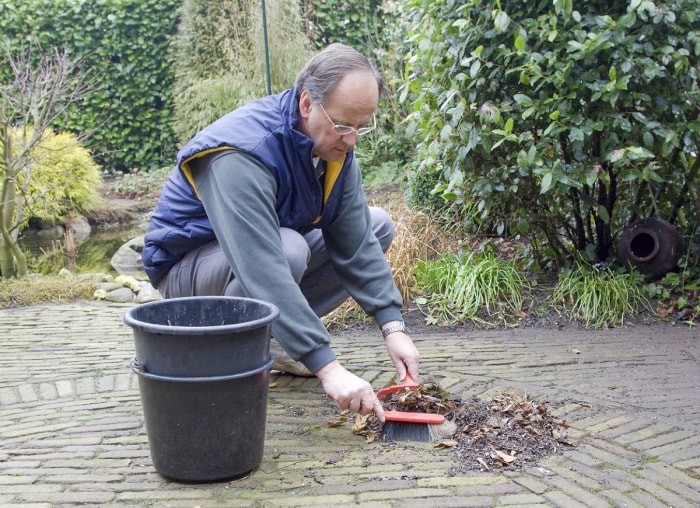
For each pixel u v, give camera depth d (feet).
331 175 8.07
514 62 13.05
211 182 7.45
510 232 15.55
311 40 32.73
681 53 12.14
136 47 35.88
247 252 7.21
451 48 13.37
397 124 26.27
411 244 15.34
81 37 35.65
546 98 12.79
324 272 9.73
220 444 6.81
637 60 12.13
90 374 10.55
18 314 14.56
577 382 9.68
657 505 6.44
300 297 7.18
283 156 7.55
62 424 8.54
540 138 13.33
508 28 12.97
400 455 7.48
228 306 7.45
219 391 6.66
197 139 7.64
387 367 10.53
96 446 7.89
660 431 7.99
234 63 32.17
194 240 8.54
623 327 12.44
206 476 6.86
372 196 24.02
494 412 8.32
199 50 33.76
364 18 31.65
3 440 8.09
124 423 8.54
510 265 14.34
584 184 14.12
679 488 6.73
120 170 37.60
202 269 8.66
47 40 35.50
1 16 34.86
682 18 12.34
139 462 7.46
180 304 7.46
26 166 18.44
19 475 7.19
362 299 8.55
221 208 7.30
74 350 11.87
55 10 35.37
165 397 6.70
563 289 13.48
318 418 8.55
